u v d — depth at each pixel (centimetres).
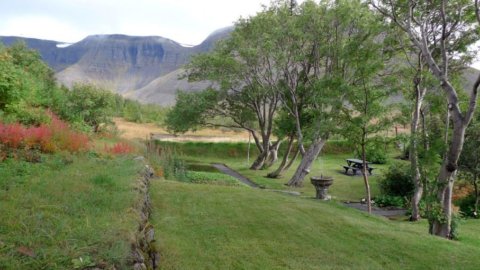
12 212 371
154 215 725
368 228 804
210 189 1039
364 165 1181
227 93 2662
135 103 5512
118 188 550
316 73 2155
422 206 1409
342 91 1210
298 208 920
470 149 1580
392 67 1395
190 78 2656
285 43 2095
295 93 2219
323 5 1917
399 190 1731
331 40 1970
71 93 1984
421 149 1162
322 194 1349
